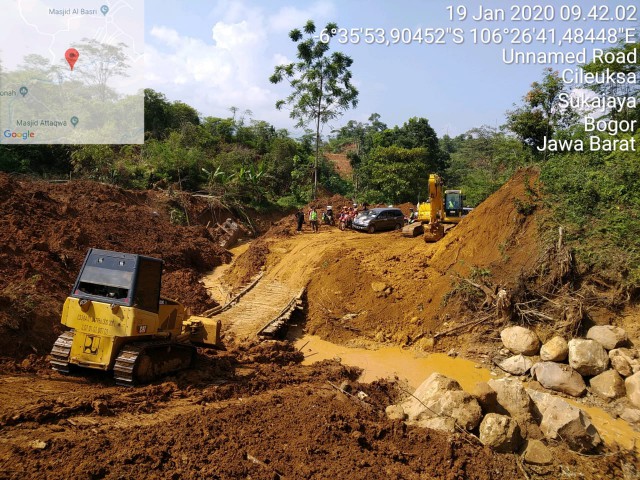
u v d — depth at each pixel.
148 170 33.06
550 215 15.77
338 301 17.27
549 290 13.98
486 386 9.55
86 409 8.10
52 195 22.78
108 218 22.28
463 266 16.53
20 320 10.94
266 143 55.25
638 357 11.88
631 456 9.22
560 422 9.27
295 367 13.01
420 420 9.35
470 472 7.91
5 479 5.83
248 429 8.08
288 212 38.69
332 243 22.83
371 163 51.69
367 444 8.21
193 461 6.88
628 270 13.48
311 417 8.75
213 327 12.25
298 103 40.06
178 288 18.31
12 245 14.57
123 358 9.05
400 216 30.05
